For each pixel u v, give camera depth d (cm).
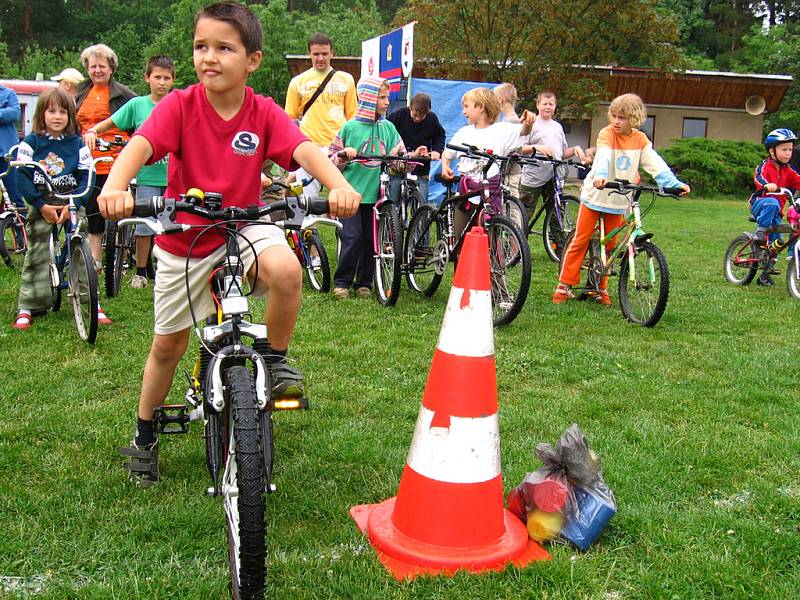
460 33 2080
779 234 905
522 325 671
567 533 307
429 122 923
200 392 331
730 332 677
